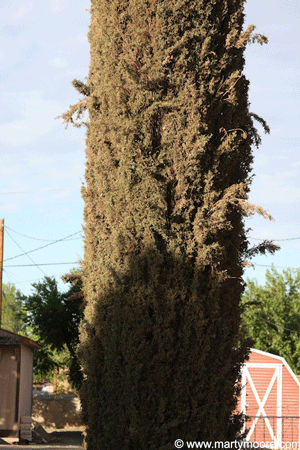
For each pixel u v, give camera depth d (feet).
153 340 26.16
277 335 126.52
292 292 132.77
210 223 27.48
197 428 25.77
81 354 31.50
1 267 79.82
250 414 68.90
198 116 28.02
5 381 60.54
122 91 28.76
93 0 33.99
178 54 28.66
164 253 27.09
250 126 31.07
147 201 27.45
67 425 96.89
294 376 70.23
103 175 30.17
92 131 34.17
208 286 27.20
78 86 38.50
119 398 26.40
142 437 25.40
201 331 26.32
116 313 27.07
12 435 59.00
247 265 29.66
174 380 25.82
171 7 28.89
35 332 86.22
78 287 80.53
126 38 29.58
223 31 30.35
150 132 28.19
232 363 28.04
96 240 34.24
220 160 28.86
